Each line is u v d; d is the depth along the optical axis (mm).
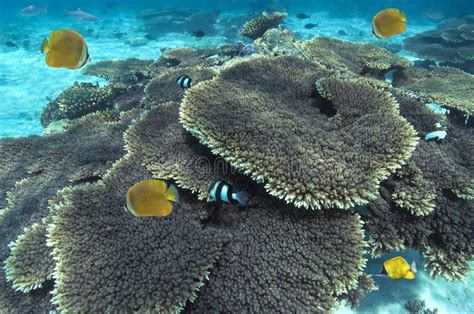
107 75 2906
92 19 5059
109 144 1501
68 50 781
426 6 8062
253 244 870
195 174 1013
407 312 1106
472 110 1568
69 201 983
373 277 1171
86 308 752
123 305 750
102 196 1000
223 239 872
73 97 2402
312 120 1130
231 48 2709
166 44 5449
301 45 2260
